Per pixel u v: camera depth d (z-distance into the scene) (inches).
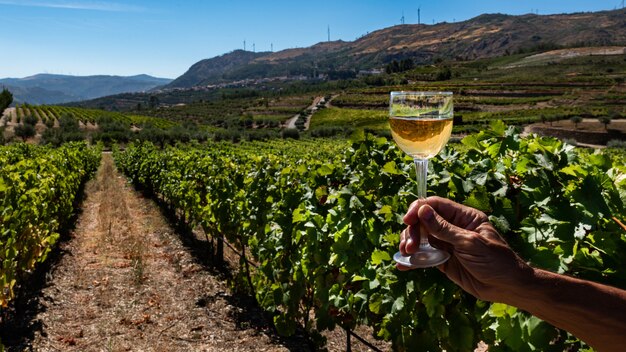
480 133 98.0
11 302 240.8
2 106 3814.0
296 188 190.7
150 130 2432.3
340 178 160.9
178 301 245.3
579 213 72.2
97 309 232.8
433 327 102.1
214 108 6058.1
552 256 71.4
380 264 117.8
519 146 92.6
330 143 1421.0
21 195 256.2
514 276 34.4
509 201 83.4
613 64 5979.3
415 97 47.1
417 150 47.9
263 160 253.0
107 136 2182.6
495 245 35.5
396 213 109.3
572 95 4173.2
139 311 231.0
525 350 75.5
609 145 2146.9
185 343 197.5
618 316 31.8
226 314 229.5
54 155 578.9
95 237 400.8
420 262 39.3
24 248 231.3
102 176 1023.0
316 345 180.2
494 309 78.3
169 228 445.7
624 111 3368.6
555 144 87.6
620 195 73.0
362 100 4894.2
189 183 393.1
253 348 194.1
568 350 82.2
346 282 137.7
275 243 190.1
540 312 34.4
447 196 98.7
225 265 315.9
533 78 5378.9
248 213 237.6
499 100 4197.8
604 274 67.9
